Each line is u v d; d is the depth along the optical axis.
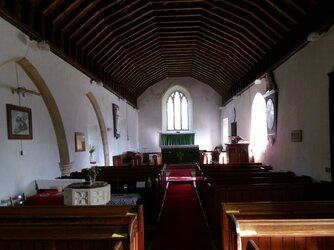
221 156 14.66
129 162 12.74
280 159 7.65
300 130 6.38
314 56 5.68
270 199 4.98
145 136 17.47
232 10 7.22
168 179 11.24
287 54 6.70
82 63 7.89
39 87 6.27
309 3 5.28
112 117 11.73
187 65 14.30
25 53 5.32
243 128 11.88
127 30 8.39
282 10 5.87
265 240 2.64
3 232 2.65
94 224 3.11
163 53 11.99
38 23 5.51
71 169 7.55
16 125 5.43
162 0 7.26
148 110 17.55
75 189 4.51
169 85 17.47
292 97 6.80
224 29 8.66
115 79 11.72
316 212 3.47
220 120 17.48
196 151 15.63
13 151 5.36
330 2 4.66
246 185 5.09
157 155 15.47
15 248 2.60
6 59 4.72
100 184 4.75
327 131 5.27
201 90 17.52
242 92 11.89
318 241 2.63
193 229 5.55
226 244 3.43
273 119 8.03
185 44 10.81
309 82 5.93
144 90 17.30
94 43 8.06
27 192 5.77
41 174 6.38
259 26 7.18
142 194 6.23
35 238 2.57
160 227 5.71
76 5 6.11
